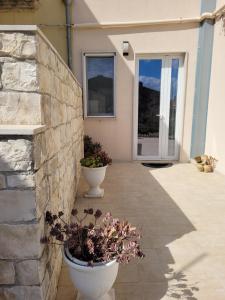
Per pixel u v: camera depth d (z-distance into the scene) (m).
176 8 4.65
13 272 1.30
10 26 1.21
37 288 1.32
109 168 4.76
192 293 1.64
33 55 1.25
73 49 4.85
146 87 5.06
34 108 1.30
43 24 4.66
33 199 1.23
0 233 1.26
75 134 3.32
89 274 1.32
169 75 4.99
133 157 5.26
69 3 4.64
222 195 3.41
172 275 1.82
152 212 2.87
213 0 4.48
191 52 4.79
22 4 4.48
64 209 2.23
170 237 2.33
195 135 5.01
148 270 1.86
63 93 2.25
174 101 5.11
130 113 5.06
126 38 4.79
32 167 1.20
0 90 1.28
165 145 5.26
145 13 4.69
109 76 5.01
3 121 1.31
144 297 1.60
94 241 1.40
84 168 3.18
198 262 1.97
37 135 1.24
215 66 4.50
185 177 4.23
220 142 4.34
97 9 4.71
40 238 1.30
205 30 4.55
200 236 2.35
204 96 4.84
